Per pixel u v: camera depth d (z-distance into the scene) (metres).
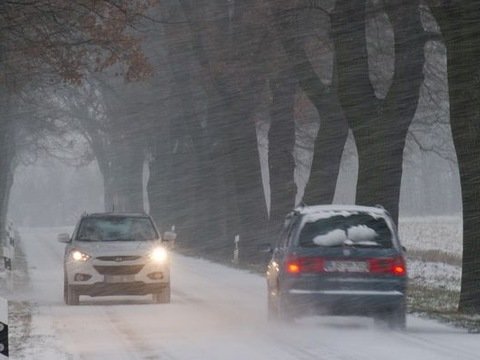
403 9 64.75
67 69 70.38
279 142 96.62
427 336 38.84
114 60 70.50
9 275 63.81
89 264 52.81
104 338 38.41
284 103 95.75
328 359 32.25
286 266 41.56
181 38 113.31
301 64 81.88
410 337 38.50
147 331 40.81
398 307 41.19
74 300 53.25
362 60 64.44
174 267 91.25
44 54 68.94
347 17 64.06
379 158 65.38
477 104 47.38
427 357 32.56
